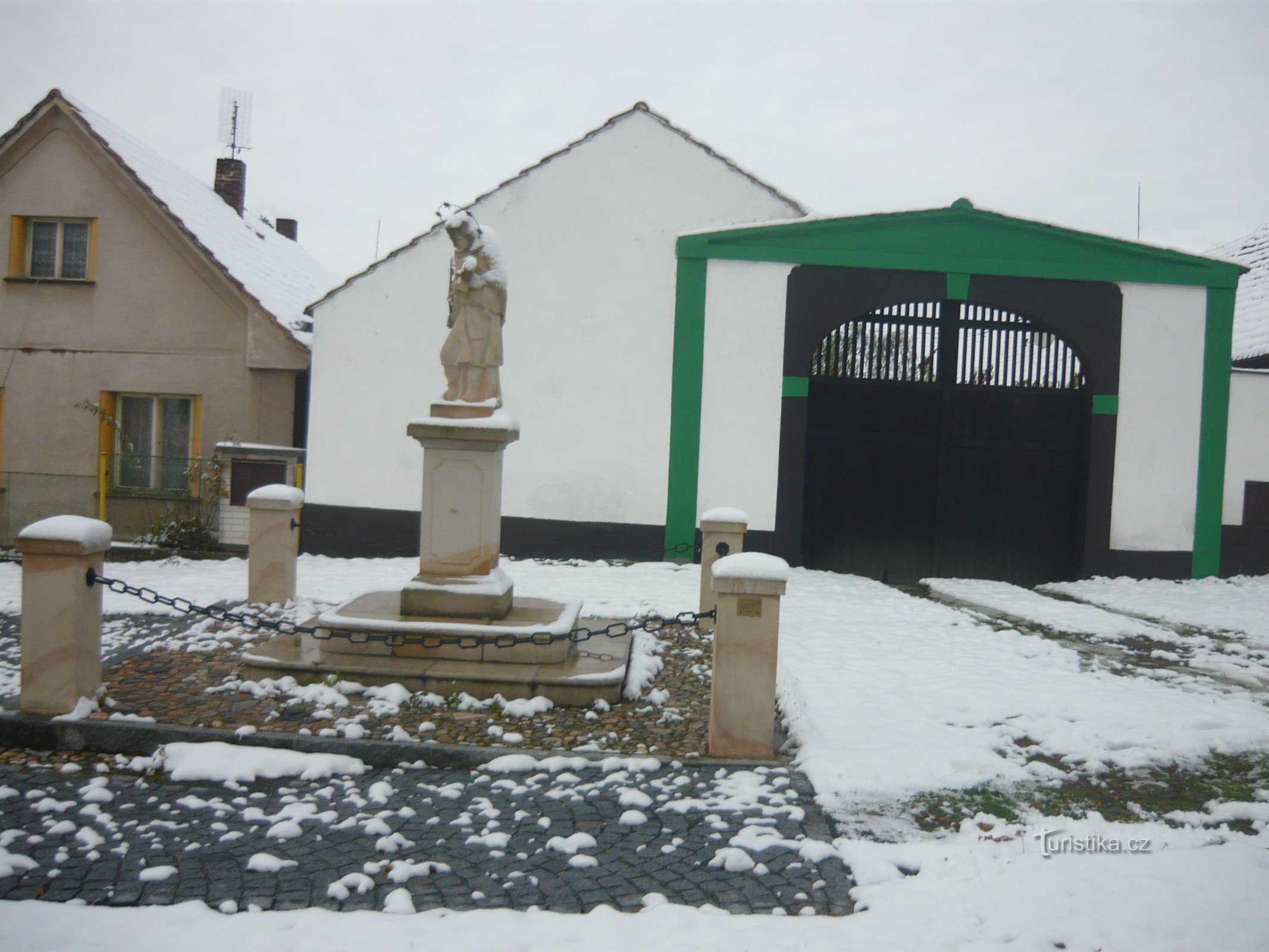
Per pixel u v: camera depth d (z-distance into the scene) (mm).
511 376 12375
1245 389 12422
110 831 4078
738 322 12219
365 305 12461
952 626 8906
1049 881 3672
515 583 10297
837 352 12594
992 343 12594
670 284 12289
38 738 5215
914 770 4895
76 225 13562
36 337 13438
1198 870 3781
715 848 4027
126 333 13344
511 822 4277
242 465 12578
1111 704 6215
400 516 12500
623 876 3754
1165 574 12391
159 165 15094
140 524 12898
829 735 5430
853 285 12219
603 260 12305
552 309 12344
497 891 3609
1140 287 12281
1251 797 4777
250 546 8750
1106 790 4840
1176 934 3234
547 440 12375
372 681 6035
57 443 13445
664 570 11633
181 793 4574
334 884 3562
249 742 5133
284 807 4355
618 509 12359
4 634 7691
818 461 12648
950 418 12617
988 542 12656
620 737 5484
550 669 6199
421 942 3125
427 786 4715
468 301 6777
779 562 5207
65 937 3125
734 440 12266
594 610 8828
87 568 5461
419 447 12438
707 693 6457
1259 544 12508
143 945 3086
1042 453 12633
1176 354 12312
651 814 4383
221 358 13219
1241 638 8867
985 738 5473
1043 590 11953
